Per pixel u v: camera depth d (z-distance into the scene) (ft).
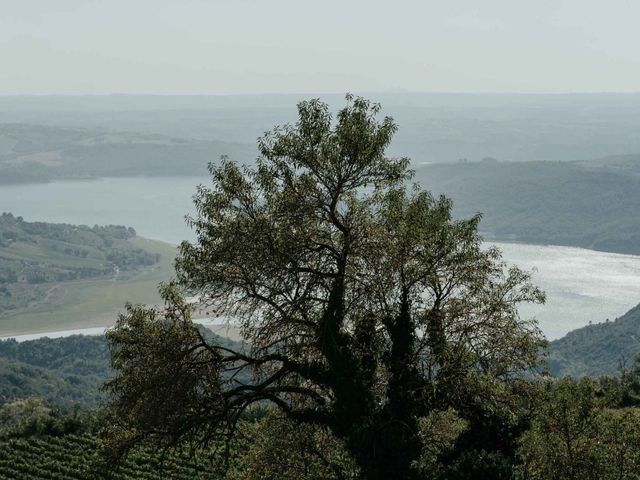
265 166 85.66
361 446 80.33
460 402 85.66
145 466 173.99
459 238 85.76
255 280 85.51
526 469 80.53
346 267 86.89
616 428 80.43
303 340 86.17
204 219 86.48
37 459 194.90
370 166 86.48
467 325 84.94
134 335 85.25
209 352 87.45
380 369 85.87
